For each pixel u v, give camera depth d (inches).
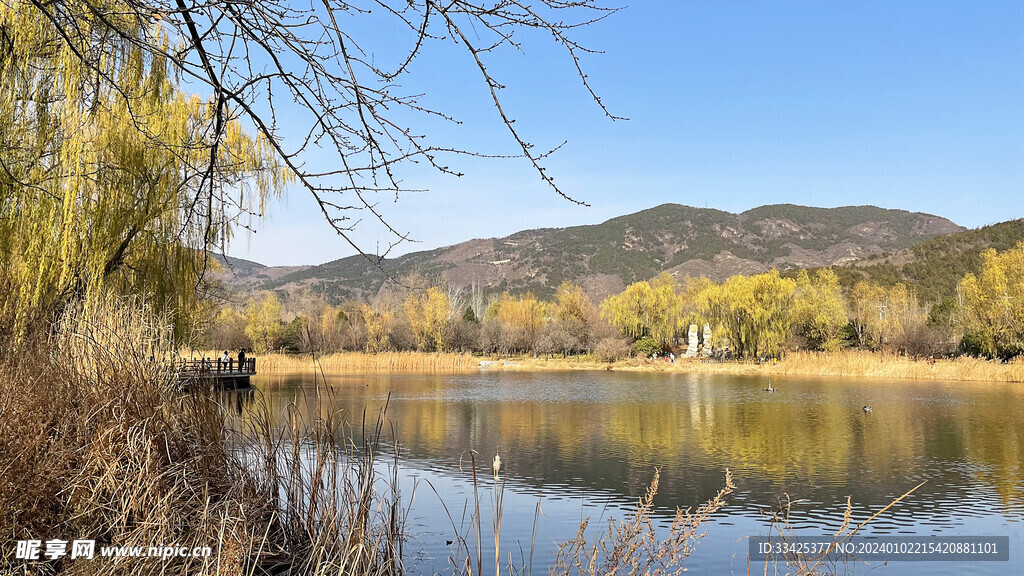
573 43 115.8
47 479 194.9
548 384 1456.7
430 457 558.6
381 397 1079.6
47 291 391.2
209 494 212.7
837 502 432.8
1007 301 1731.1
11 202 397.1
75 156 401.1
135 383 236.7
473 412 901.8
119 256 462.9
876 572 304.2
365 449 219.6
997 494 455.2
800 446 641.0
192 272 488.4
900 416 860.6
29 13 329.7
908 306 2588.6
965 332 1987.0
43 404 219.5
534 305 3043.8
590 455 589.0
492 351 2787.9
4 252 389.7
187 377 262.2
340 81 118.3
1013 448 627.8
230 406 255.1
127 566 182.4
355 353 2260.1
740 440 677.9
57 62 350.0
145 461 204.7
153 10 117.3
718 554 319.0
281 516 230.2
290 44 115.7
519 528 354.3
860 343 2336.4
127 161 436.8
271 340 2436.0
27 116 377.1
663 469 530.6
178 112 470.0
